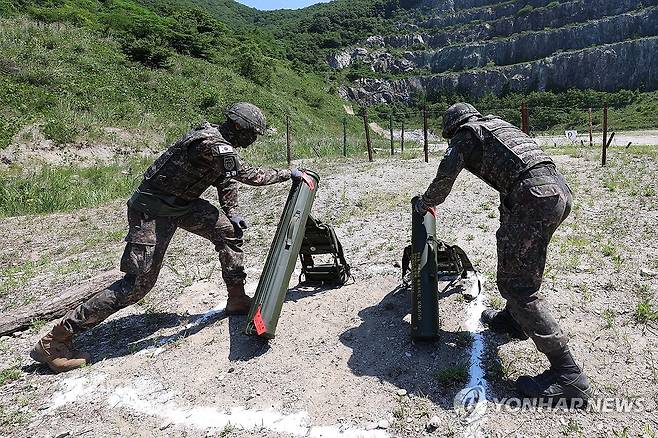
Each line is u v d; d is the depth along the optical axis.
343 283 5.16
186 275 6.01
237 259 4.62
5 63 22.31
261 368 3.96
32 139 17.34
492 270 5.12
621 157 11.05
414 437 3.19
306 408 3.51
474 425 3.23
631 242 5.67
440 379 3.62
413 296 4.06
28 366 4.39
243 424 3.43
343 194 9.38
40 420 3.67
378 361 3.92
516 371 3.64
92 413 3.68
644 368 3.58
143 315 5.12
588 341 3.89
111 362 4.30
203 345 4.35
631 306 4.29
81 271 6.83
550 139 29.70
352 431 3.28
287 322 4.53
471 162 3.54
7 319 5.07
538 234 3.27
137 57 30.66
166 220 4.25
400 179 10.49
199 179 4.20
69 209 11.97
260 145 19.81
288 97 43.91
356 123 48.03
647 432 3.05
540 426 3.17
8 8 32.34
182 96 27.47
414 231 4.26
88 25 33.81
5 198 12.32
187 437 3.38
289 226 4.36
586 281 4.74
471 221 6.91
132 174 14.77
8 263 7.88
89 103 22.02
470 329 4.18
